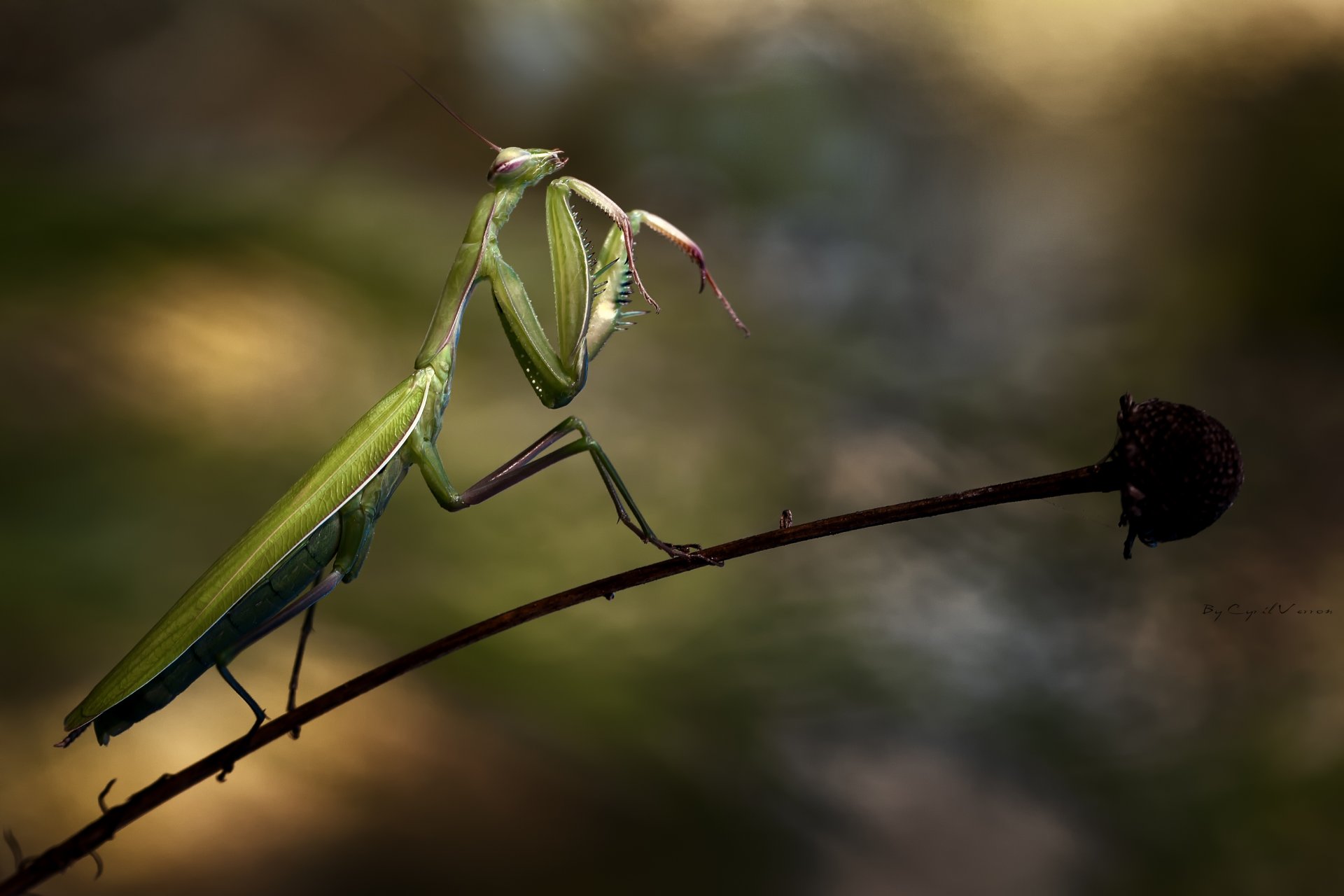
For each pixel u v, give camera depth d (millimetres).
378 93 1304
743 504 755
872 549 723
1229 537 774
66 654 457
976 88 1371
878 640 621
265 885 417
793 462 821
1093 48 1467
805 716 551
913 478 824
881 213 1221
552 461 381
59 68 1161
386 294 924
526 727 470
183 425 641
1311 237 1116
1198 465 352
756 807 473
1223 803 539
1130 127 1328
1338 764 554
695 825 459
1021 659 633
